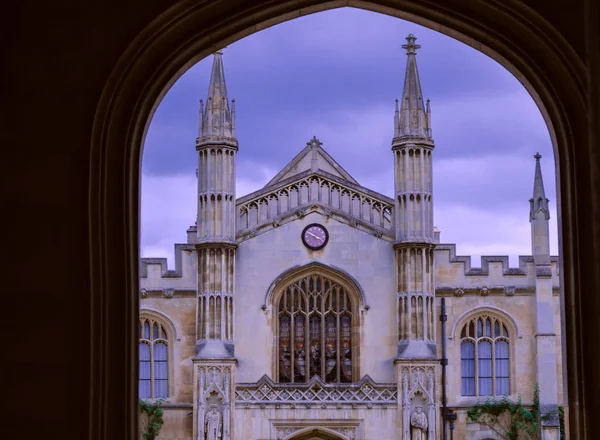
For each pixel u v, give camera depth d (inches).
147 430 2935.5
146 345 3002.0
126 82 510.9
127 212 510.9
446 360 2891.2
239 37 552.7
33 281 494.9
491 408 2960.1
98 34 510.0
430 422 2893.7
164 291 3004.4
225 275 2970.0
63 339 492.1
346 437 2893.7
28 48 507.8
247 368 2972.4
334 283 3024.1
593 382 508.7
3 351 490.0
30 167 500.7
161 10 512.1
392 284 3002.0
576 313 518.6
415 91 3093.0
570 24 523.2
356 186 3056.1
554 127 535.2
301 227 3034.0
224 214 2997.0
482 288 3014.3
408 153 3026.6
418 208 2999.5
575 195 523.8
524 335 3009.4
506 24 538.6
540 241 3029.0
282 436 2896.2
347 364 3004.4
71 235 498.0
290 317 3014.3
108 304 502.6
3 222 497.7
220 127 3029.0
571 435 516.4
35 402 487.8
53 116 504.1
